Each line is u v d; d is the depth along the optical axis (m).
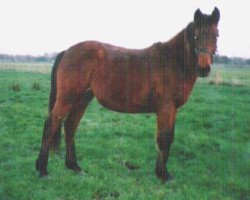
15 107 13.37
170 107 6.56
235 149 9.26
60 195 6.09
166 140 6.63
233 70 59.28
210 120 12.40
